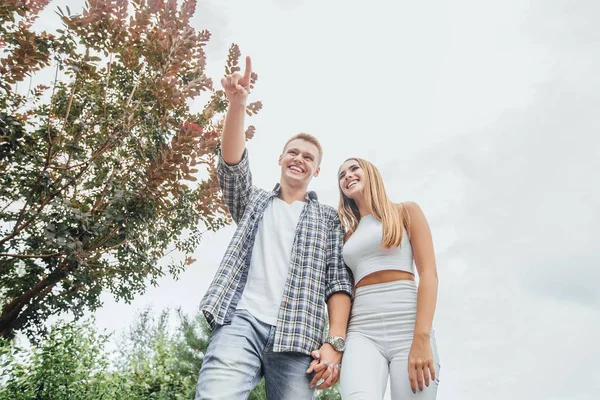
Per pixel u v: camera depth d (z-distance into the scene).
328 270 1.82
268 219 1.89
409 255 1.83
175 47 4.77
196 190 5.27
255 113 5.39
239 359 1.42
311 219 1.90
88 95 4.56
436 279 1.70
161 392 6.63
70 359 5.34
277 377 1.51
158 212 4.78
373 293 1.72
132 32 4.79
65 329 5.43
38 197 4.05
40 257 4.05
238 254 1.71
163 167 4.15
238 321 1.53
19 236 4.46
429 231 1.84
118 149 4.62
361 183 2.03
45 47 3.91
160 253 5.31
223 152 1.86
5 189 4.11
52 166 4.40
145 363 7.07
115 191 4.18
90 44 4.43
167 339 7.68
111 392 5.75
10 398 4.72
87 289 4.74
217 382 1.36
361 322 1.69
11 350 4.79
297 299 1.61
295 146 2.10
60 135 4.30
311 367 1.52
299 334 1.51
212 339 1.52
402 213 1.92
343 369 1.57
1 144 3.70
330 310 1.74
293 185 2.03
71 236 3.96
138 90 5.01
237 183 1.91
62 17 4.03
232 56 4.18
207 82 4.91
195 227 5.47
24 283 4.39
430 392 1.47
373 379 1.50
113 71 5.07
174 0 4.88
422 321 1.56
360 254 1.83
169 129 4.68
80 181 4.68
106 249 4.57
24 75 3.84
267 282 1.65
